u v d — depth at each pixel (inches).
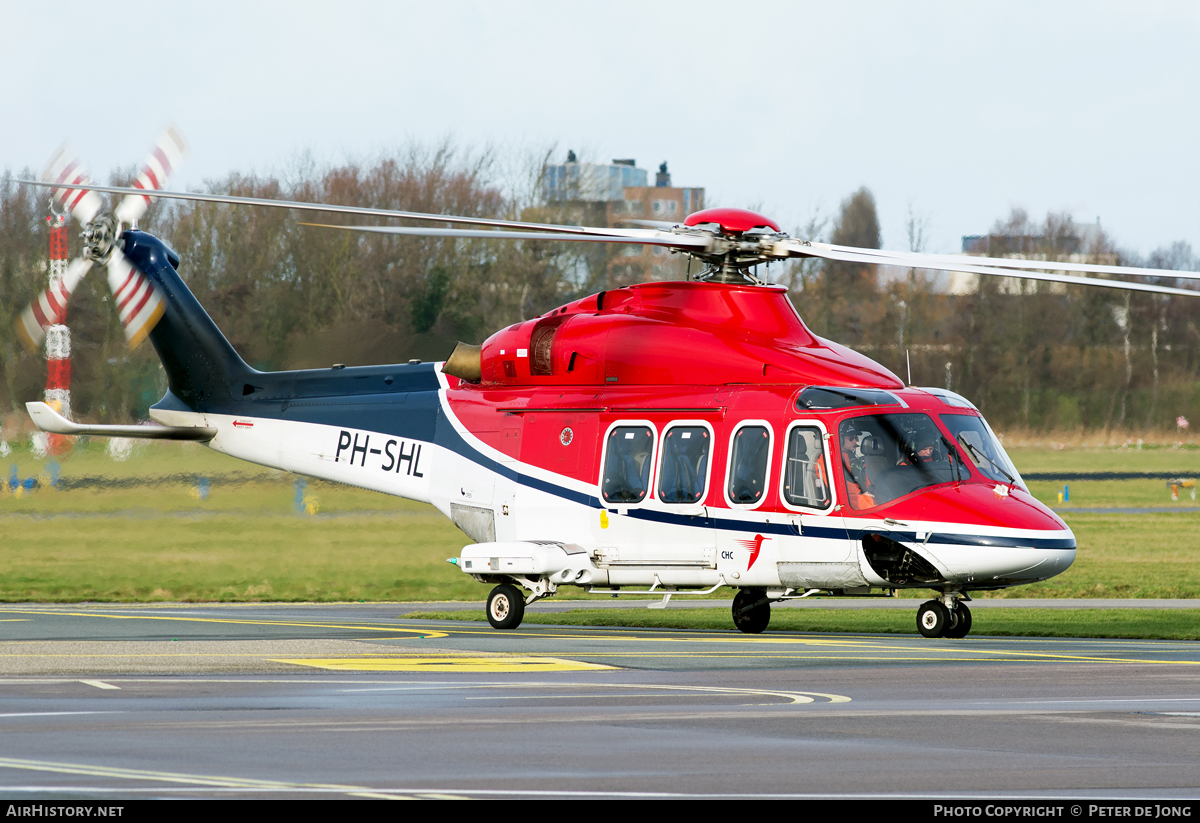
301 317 6097.4
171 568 3710.6
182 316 2920.8
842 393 2224.4
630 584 2379.4
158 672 1573.6
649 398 2351.1
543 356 2472.9
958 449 2193.7
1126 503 6850.4
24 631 2228.1
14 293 5428.2
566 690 1417.3
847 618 2640.3
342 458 2714.1
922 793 872.9
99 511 4163.4
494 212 7706.7
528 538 2440.9
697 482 2285.9
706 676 1569.9
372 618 2672.2
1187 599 3203.7
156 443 4301.2
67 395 4881.9
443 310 6825.8
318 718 1191.6
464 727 1141.1
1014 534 2086.6
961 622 2214.6
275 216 6141.7
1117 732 1125.7
